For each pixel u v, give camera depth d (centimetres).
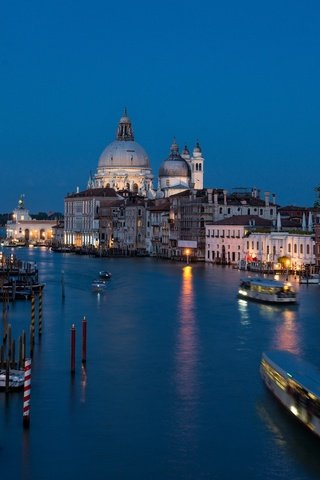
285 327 8600
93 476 4319
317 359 6869
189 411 5303
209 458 4534
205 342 7638
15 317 9219
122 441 4778
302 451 4606
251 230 19225
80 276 15638
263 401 5509
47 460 4500
